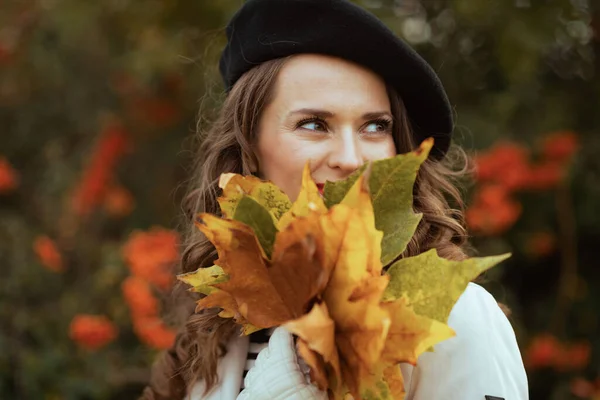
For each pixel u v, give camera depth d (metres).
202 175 1.49
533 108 2.87
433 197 1.33
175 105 3.20
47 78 3.18
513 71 2.67
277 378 0.97
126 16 3.01
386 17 2.71
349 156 1.18
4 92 3.24
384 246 0.91
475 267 0.83
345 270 0.83
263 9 1.25
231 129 1.37
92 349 2.62
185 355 1.48
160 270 2.33
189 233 1.63
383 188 0.91
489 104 2.81
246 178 1.00
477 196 2.64
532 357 2.76
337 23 1.19
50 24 3.08
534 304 3.12
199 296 1.44
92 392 2.57
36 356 2.58
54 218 3.04
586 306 2.97
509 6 2.71
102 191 3.07
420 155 0.89
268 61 1.26
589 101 2.96
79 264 2.97
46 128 3.28
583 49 2.90
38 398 2.55
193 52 2.92
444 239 1.30
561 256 3.08
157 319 2.32
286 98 1.22
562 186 2.78
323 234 0.83
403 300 0.82
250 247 0.89
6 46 3.17
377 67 1.21
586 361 2.83
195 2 2.91
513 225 2.95
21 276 2.75
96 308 2.71
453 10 2.74
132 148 3.23
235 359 1.33
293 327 0.79
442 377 1.05
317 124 1.21
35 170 3.30
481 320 1.08
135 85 3.09
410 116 1.33
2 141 3.31
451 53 2.87
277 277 0.88
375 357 0.79
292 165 1.21
